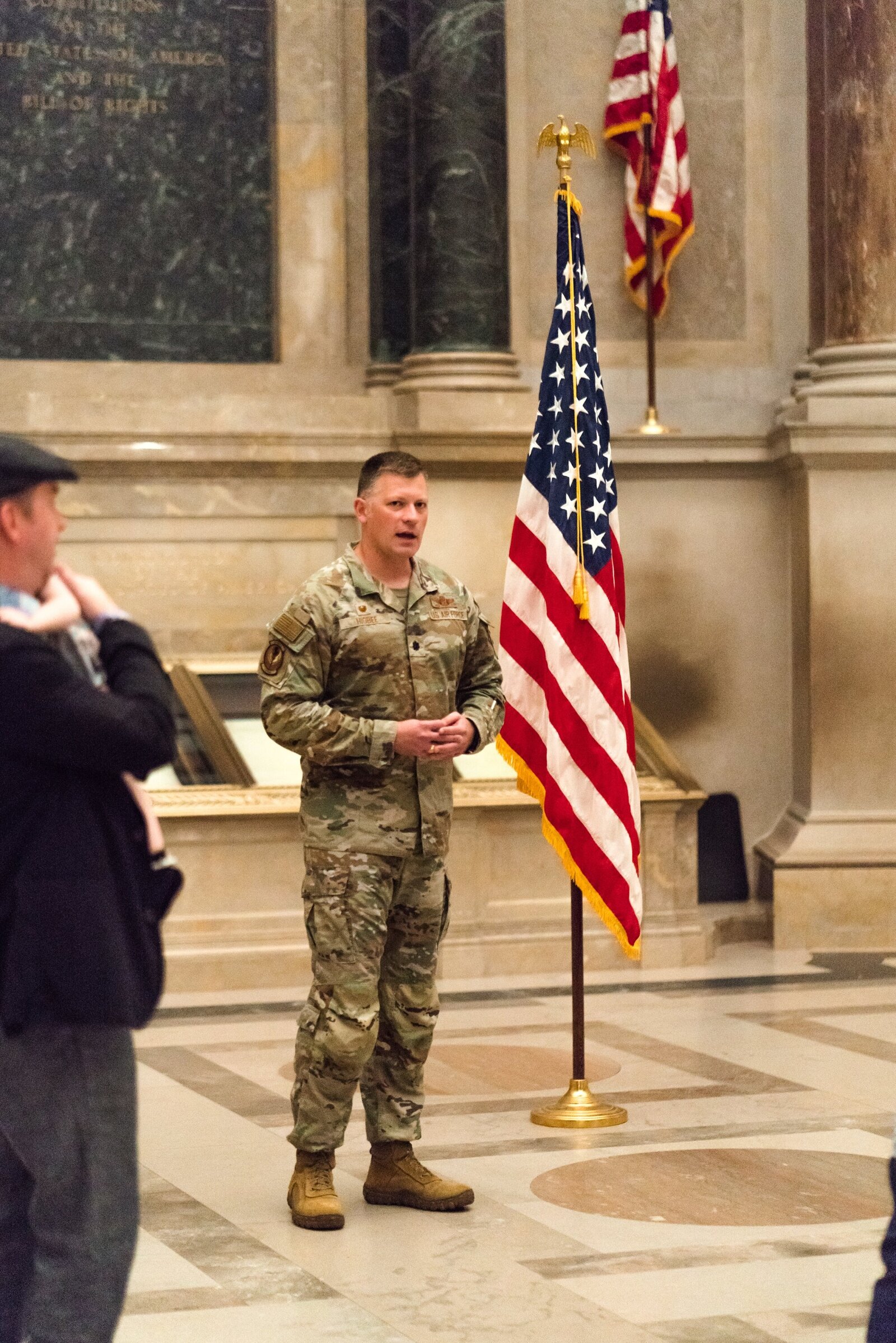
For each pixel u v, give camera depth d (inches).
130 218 523.5
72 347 519.5
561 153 287.0
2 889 140.0
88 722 137.9
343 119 534.3
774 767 519.5
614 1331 187.5
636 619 514.6
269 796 418.9
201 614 500.4
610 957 437.4
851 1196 239.3
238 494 501.7
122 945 141.1
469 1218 229.9
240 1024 370.9
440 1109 293.0
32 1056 143.0
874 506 492.1
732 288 539.2
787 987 411.8
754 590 519.2
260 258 531.2
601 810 281.3
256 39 530.0
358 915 225.5
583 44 531.8
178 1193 243.4
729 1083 310.7
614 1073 319.6
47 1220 146.1
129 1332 187.5
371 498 230.5
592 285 532.1
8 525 143.0
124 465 494.0
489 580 503.5
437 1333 186.7
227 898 414.9
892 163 493.7
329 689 229.3
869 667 493.0
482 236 513.3
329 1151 231.5
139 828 146.1
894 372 493.7
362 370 534.9
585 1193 241.8
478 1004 390.3
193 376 525.7
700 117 536.7
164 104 525.7
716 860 511.5
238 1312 193.9
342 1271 208.1
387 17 526.0
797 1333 186.5
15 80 517.0
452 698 234.1
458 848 430.3
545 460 285.1
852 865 480.1
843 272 499.8
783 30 538.0
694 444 512.4
